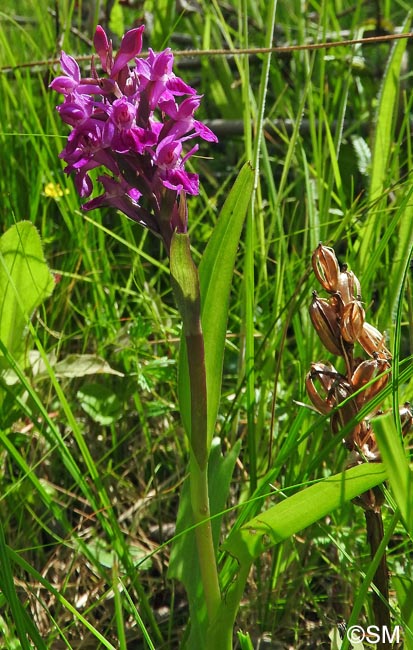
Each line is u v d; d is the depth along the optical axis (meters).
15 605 0.23
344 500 0.21
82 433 0.38
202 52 0.38
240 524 0.27
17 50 0.57
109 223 0.49
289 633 0.31
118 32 0.56
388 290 0.36
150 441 0.38
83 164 0.23
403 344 0.42
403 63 0.51
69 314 0.43
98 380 0.40
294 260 0.43
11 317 0.36
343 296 0.26
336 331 0.26
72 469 0.28
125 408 0.39
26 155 0.46
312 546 0.33
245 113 0.39
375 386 0.25
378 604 0.26
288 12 0.56
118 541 0.29
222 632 0.24
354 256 0.38
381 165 0.39
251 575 0.32
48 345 0.42
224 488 0.27
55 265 0.46
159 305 0.42
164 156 0.22
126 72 0.22
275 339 0.36
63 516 0.31
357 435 0.25
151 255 0.49
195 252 0.44
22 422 0.39
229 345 0.40
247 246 0.32
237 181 0.23
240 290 0.40
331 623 0.30
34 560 0.33
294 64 0.56
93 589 0.31
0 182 0.46
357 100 0.54
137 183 0.23
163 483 0.37
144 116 0.23
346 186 0.49
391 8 0.66
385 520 0.31
